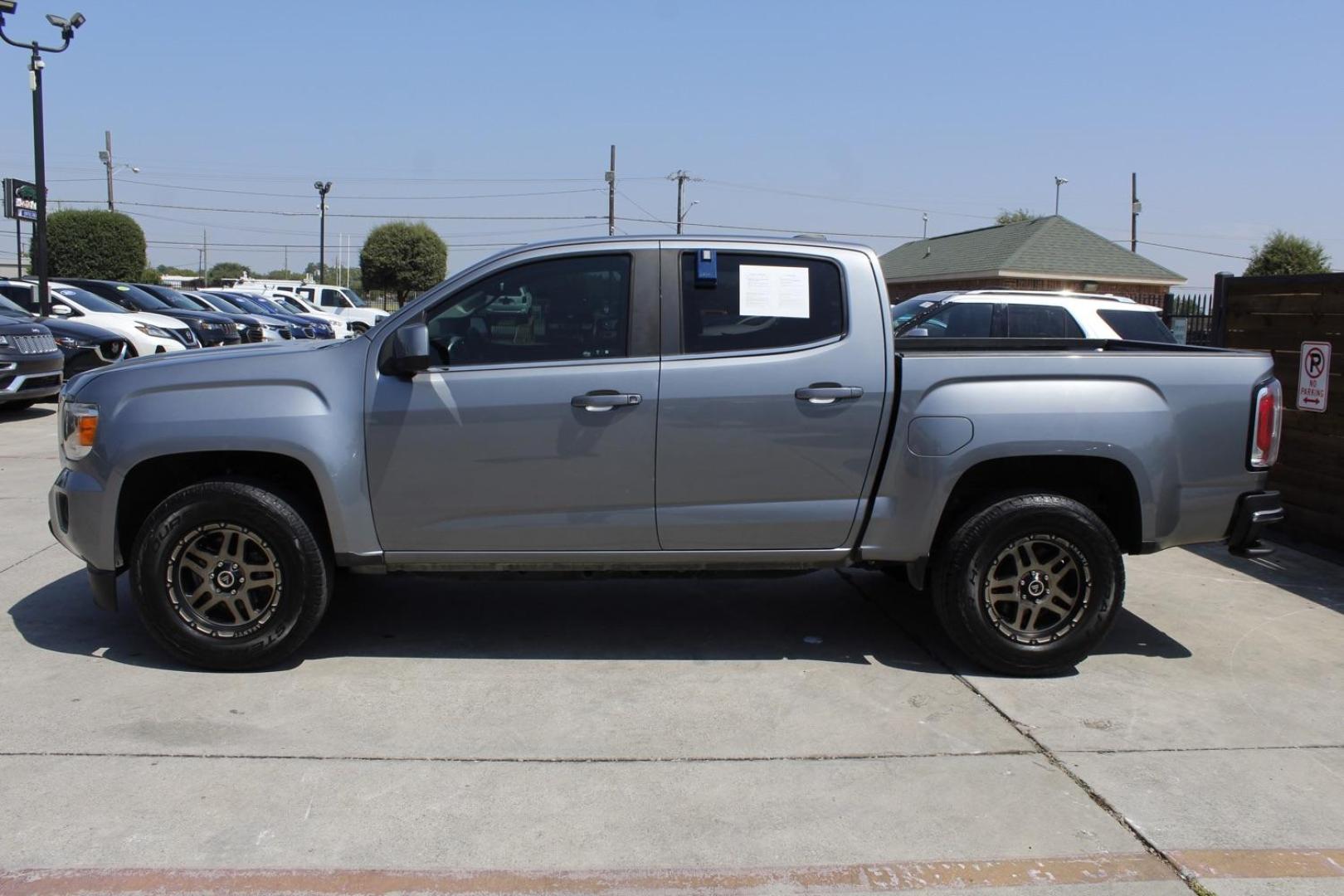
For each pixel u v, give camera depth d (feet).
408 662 16.20
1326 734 14.14
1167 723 14.42
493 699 14.82
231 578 15.26
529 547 15.53
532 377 15.11
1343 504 23.56
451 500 15.24
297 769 12.57
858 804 12.02
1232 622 18.89
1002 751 13.43
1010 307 34.60
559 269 15.47
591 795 12.12
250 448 14.89
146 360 15.76
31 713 13.92
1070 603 15.80
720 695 15.12
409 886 10.28
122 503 15.39
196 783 12.17
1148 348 19.10
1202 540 16.12
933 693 15.34
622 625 18.21
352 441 15.06
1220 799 12.29
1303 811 12.04
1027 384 15.40
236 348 16.31
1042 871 10.75
